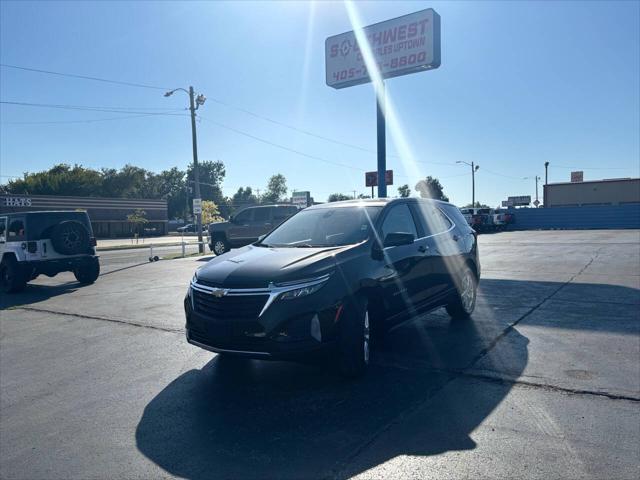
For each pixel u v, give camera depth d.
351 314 4.67
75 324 8.03
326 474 3.14
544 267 13.20
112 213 61.88
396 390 4.49
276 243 5.87
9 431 4.03
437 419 3.85
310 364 5.39
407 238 5.29
